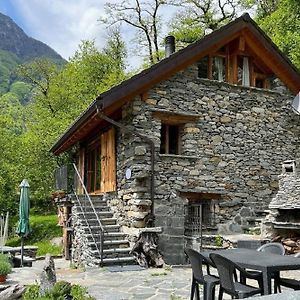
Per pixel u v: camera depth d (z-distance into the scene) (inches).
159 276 339.9
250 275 207.3
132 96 434.0
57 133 871.7
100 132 541.3
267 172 498.0
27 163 889.5
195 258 230.1
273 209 424.2
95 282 315.9
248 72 507.8
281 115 516.4
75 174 675.4
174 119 458.0
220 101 483.8
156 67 438.0
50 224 893.2
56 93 1018.1
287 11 670.5
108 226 452.1
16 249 474.3
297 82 519.8
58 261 564.7
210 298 218.1
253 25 486.9
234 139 485.4
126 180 451.8
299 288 217.5
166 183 445.4
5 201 892.0
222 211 470.6
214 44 469.7
